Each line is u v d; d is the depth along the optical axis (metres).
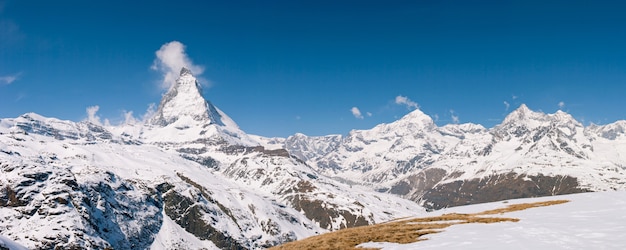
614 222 47.12
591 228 44.56
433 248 42.09
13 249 50.06
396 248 44.78
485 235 46.34
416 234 51.81
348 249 47.31
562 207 67.00
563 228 46.12
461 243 43.03
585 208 62.25
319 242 53.19
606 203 65.06
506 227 50.94
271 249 56.81
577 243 38.06
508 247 38.91
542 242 39.78
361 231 59.00
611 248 35.12
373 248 46.12
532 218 57.66
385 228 60.31
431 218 71.50
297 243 57.25
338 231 64.31
